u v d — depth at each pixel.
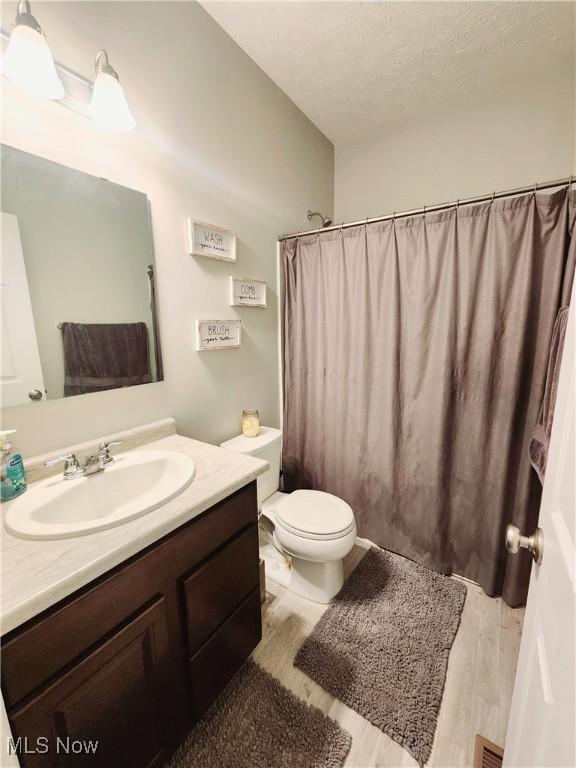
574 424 0.53
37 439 1.01
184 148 1.36
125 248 1.19
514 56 1.60
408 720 1.03
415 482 1.70
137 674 0.77
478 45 1.53
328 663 1.20
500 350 1.45
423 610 1.43
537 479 1.43
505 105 1.79
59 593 0.60
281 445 2.01
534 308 1.37
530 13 1.36
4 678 0.55
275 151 1.85
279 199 1.92
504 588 1.50
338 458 1.96
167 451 1.19
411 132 2.08
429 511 1.66
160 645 0.82
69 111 1.00
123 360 1.21
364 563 1.72
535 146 1.75
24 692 0.58
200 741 0.98
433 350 1.58
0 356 0.92
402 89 1.83
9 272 0.92
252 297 1.78
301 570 1.51
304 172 2.11
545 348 1.36
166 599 0.82
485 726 1.02
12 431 0.87
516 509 1.49
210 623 0.96
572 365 0.58
